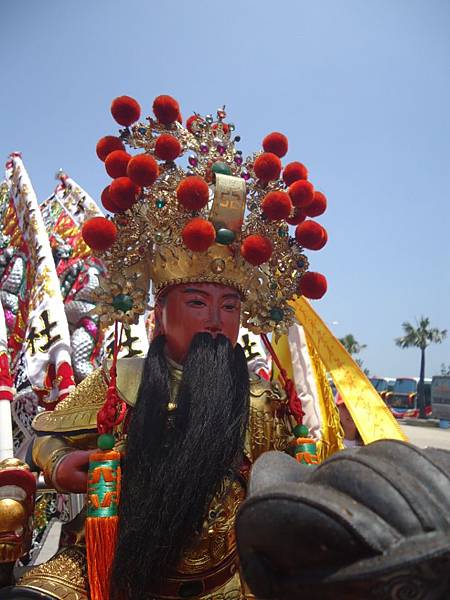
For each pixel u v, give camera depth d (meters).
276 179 1.80
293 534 0.60
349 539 0.58
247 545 0.66
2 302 2.91
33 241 2.74
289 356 2.29
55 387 2.41
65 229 3.20
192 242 1.59
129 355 2.64
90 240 1.63
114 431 1.63
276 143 1.81
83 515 1.63
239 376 1.66
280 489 0.63
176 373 1.69
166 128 1.78
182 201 1.60
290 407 1.77
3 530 1.44
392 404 28.56
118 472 1.50
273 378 2.32
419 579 0.59
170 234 1.69
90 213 3.17
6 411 2.27
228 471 1.55
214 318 1.67
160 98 1.76
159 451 1.52
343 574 0.58
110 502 1.46
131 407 1.66
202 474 1.47
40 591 1.45
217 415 1.54
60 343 2.46
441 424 24.28
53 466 1.57
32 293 2.62
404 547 0.57
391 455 0.65
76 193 3.30
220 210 1.66
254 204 1.78
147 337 2.89
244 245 1.67
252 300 1.79
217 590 1.58
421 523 0.58
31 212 2.81
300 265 1.83
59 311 2.52
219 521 1.55
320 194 1.84
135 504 1.47
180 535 1.44
